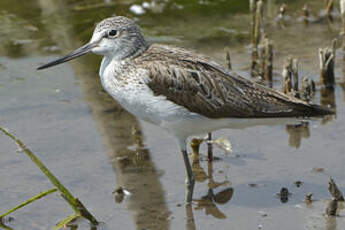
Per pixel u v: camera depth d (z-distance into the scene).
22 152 13.28
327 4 20.09
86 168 12.79
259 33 18.05
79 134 14.02
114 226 11.03
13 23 19.55
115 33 11.93
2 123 14.37
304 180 12.28
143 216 11.34
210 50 18.03
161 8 20.56
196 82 11.55
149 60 11.79
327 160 12.86
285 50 17.94
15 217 11.26
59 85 16.28
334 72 16.66
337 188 11.44
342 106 15.04
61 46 18.25
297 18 19.83
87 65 17.41
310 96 15.39
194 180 11.93
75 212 10.84
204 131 12.08
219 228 10.98
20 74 16.78
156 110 11.68
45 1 20.91
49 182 12.30
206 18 20.02
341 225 10.87
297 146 13.44
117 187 12.15
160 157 13.23
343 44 17.66
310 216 11.19
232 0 20.89
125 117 14.83
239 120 11.76
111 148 13.50
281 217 11.22
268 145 13.56
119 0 20.91
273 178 12.41
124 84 11.74
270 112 11.51
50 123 14.45
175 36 18.86
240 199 11.83
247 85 11.64
